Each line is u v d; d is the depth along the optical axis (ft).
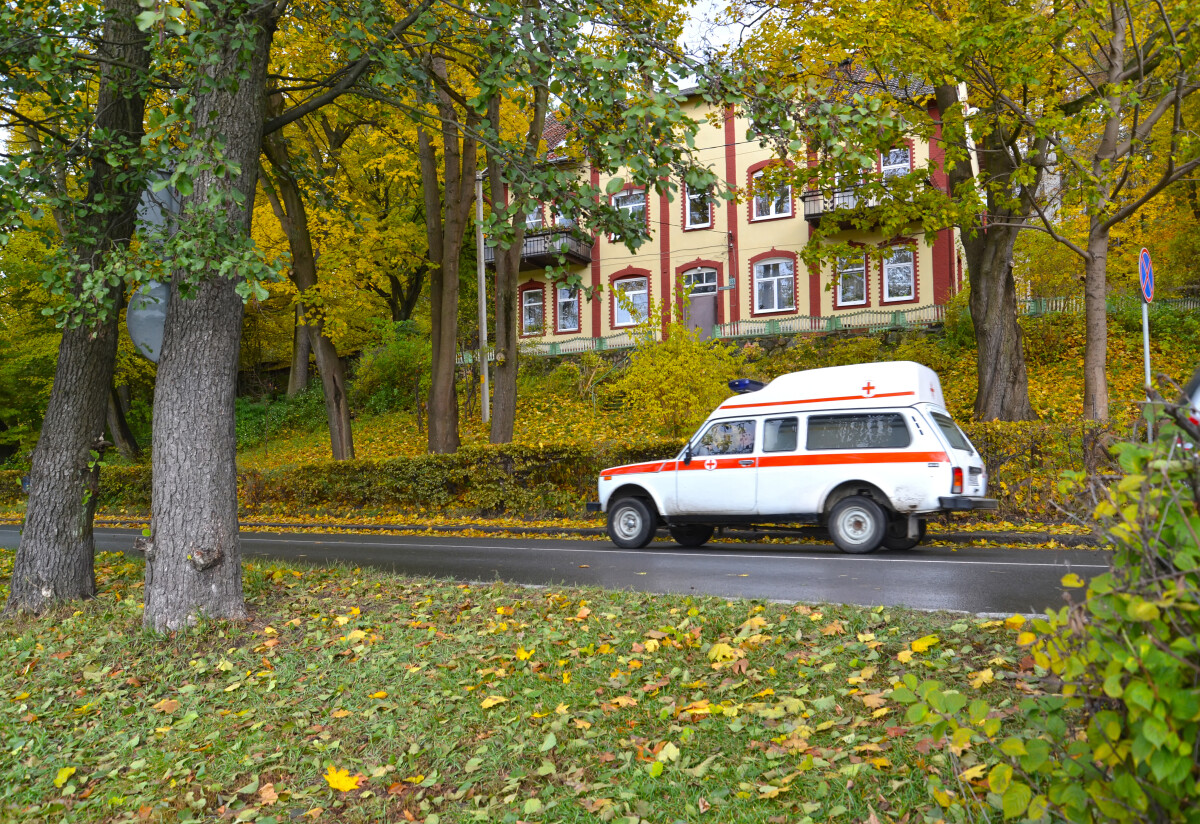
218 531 22.16
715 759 12.30
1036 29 40.57
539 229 23.53
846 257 53.83
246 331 112.88
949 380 73.05
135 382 118.32
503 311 62.95
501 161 23.95
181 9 15.17
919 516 36.73
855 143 20.93
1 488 97.25
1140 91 48.29
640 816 10.82
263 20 23.44
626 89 19.88
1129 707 5.74
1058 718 7.09
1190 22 40.81
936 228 47.32
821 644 17.58
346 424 72.23
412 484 64.59
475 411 90.84
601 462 56.95
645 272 105.40
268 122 26.84
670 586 28.27
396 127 63.16
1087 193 43.32
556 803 11.39
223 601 22.08
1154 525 6.01
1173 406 6.39
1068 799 6.40
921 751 11.40
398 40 25.82
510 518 58.75
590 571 33.30
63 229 27.55
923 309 88.53
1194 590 5.51
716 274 102.27
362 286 71.10
